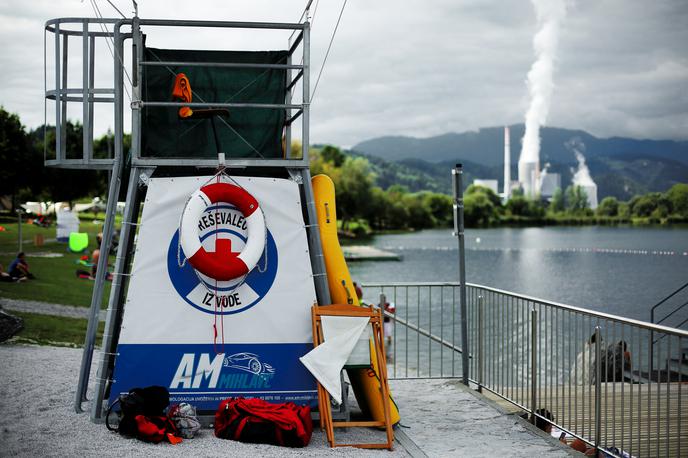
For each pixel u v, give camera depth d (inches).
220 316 298.2
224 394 295.1
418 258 4074.8
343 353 288.2
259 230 299.6
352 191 6245.1
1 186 3095.5
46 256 1480.1
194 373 294.5
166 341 294.4
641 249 5068.9
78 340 549.3
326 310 294.5
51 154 3198.8
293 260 307.1
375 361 302.5
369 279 2758.4
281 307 302.7
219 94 331.9
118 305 299.3
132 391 277.0
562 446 277.9
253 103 332.8
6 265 1257.4
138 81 308.8
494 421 313.7
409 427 304.7
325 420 280.8
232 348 297.7
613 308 1882.4
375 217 7450.8
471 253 4584.2
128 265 320.2
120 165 314.7
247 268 295.3
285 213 309.6
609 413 322.7
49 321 637.9
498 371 360.8
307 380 299.7
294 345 301.3
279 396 297.9
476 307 387.5
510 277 2942.9
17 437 267.1
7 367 400.8
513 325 344.8
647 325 241.9
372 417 303.3
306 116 314.8
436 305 1513.3
